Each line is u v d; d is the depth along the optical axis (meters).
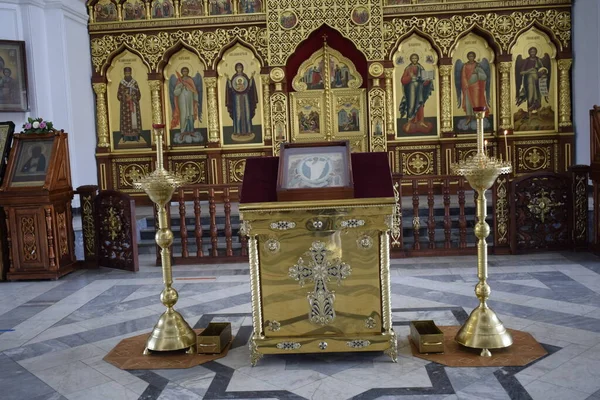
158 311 5.55
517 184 7.32
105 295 6.26
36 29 10.04
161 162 4.35
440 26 11.33
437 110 11.54
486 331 4.08
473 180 4.05
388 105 11.49
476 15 11.25
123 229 7.48
